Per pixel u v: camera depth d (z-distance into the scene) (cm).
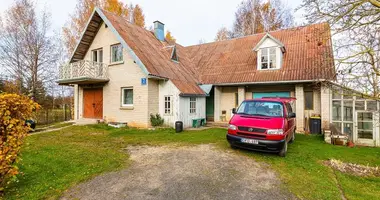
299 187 441
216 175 498
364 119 1024
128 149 749
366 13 639
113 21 1386
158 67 1281
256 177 491
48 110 2178
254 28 2781
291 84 1304
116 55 1427
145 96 1239
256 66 1438
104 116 1447
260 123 662
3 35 2048
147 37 1595
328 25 697
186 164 575
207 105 1703
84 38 1498
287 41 1509
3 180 388
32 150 698
